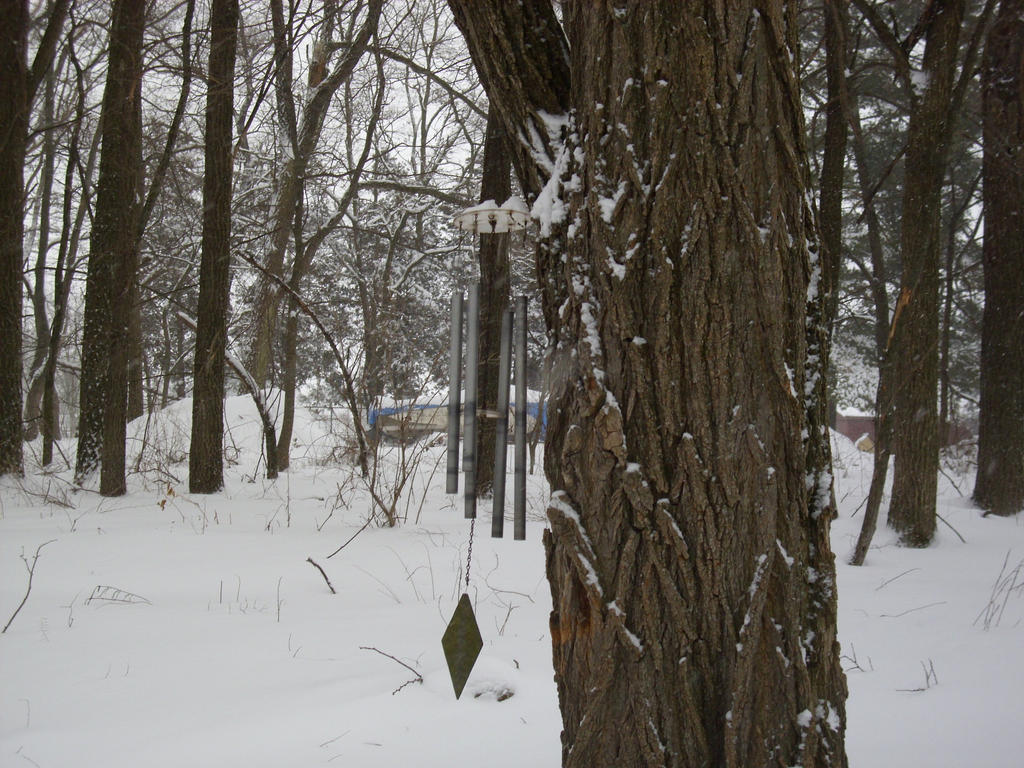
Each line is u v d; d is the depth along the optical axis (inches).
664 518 82.0
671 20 83.6
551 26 95.1
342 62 488.7
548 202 91.9
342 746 124.7
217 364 422.9
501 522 98.5
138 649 173.2
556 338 91.4
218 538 305.4
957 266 644.7
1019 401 385.7
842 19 338.6
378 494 390.0
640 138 84.7
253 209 658.8
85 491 410.3
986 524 360.8
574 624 85.4
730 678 81.4
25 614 200.7
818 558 86.4
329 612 206.8
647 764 81.3
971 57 301.4
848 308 826.2
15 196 433.7
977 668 160.9
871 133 582.9
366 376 374.9
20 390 436.1
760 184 84.7
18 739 127.5
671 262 83.3
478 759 120.2
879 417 288.5
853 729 132.5
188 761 120.0
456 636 95.9
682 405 82.9
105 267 418.0
